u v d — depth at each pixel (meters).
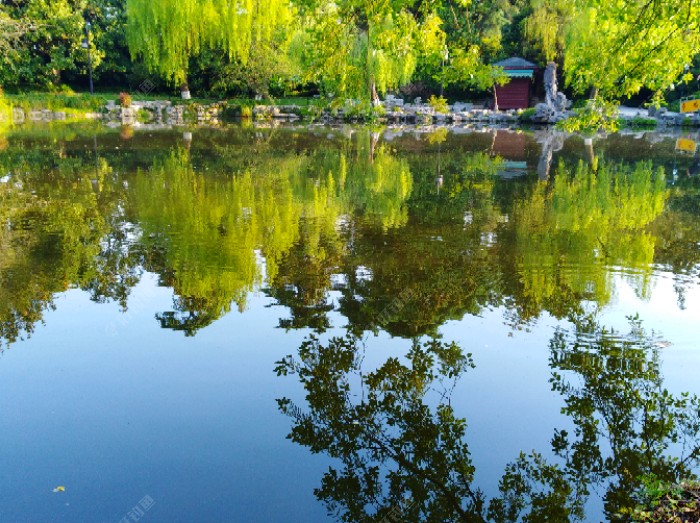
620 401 3.79
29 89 33.50
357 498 2.97
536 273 6.10
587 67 6.44
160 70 30.30
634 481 3.10
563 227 8.01
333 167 13.86
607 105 6.42
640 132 24.89
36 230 7.68
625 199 10.07
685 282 5.82
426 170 13.51
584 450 3.34
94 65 32.84
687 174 13.06
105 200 9.61
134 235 7.47
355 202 9.69
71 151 15.99
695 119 27.78
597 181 12.02
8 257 6.56
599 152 17.36
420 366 4.22
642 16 5.64
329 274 6.07
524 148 18.47
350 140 20.75
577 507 2.92
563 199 10.03
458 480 3.12
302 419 3.61
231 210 8.95
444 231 7.77
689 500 2.95
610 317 5.01
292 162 14.60
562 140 21.41
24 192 10.22
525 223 8.23
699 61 29.27
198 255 6.68
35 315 5.06
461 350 4.45
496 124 30.56
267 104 32.62
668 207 9.38
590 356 4.34
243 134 22.25
